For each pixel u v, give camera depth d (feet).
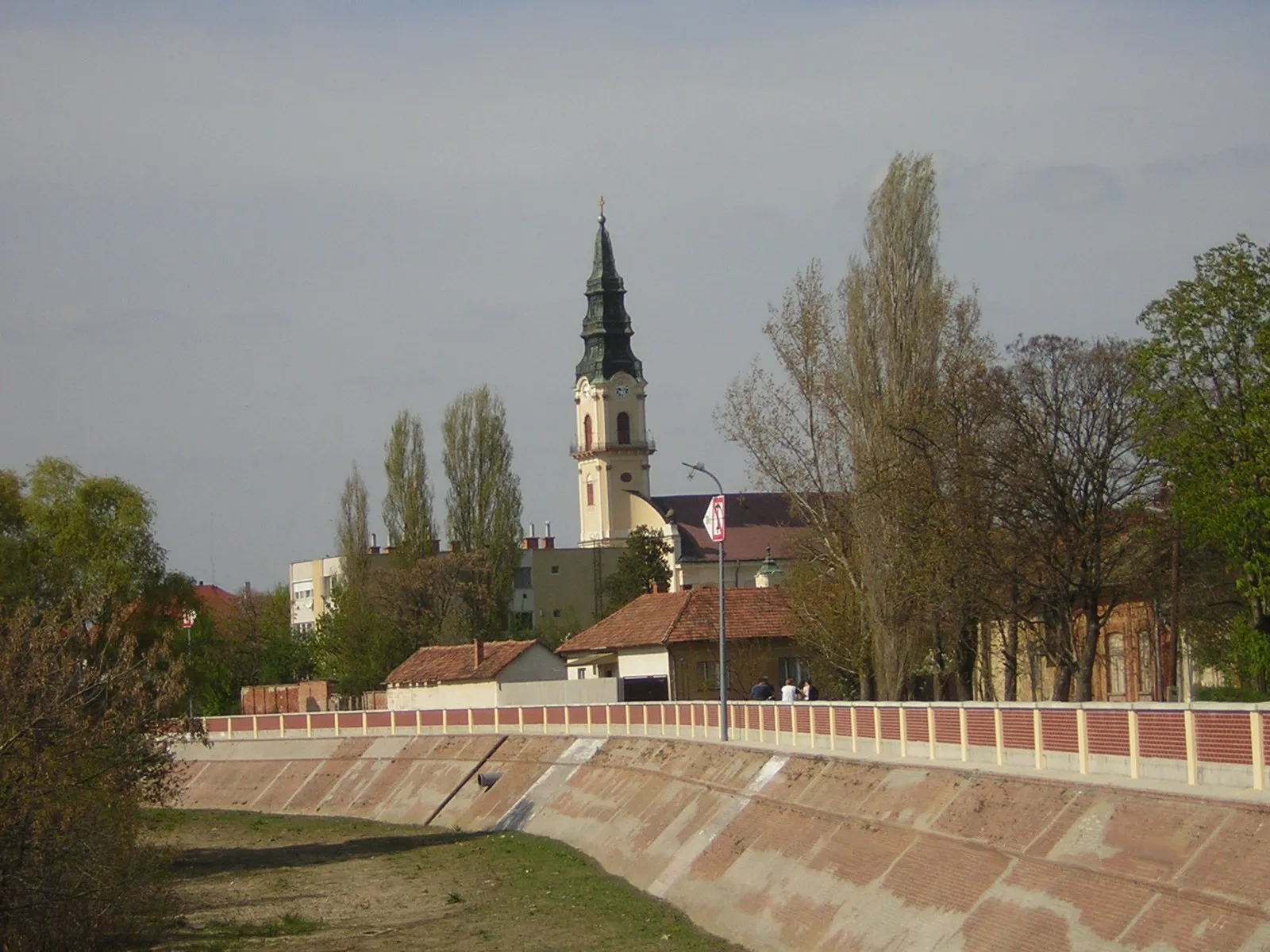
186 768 313.94
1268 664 170.19
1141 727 108.06
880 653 206.59
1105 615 201.77
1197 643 211.00
